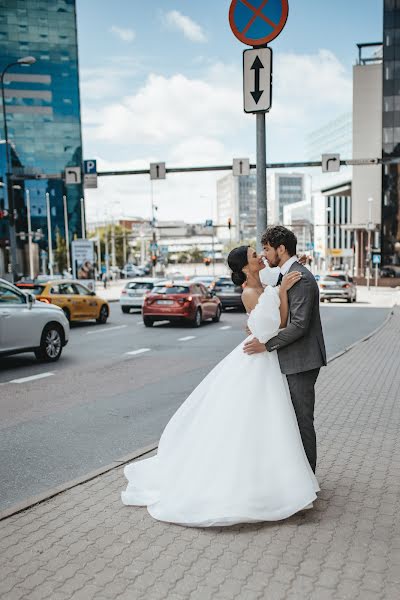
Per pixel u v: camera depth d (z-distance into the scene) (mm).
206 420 3512
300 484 3365
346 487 3973
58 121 91875
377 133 66625
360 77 66625
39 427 6172
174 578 2764
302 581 2709
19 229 89188
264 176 7324
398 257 60156
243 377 3480
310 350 3535
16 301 10219
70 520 3502
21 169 90938
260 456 3371
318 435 5375
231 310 27438
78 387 8445
